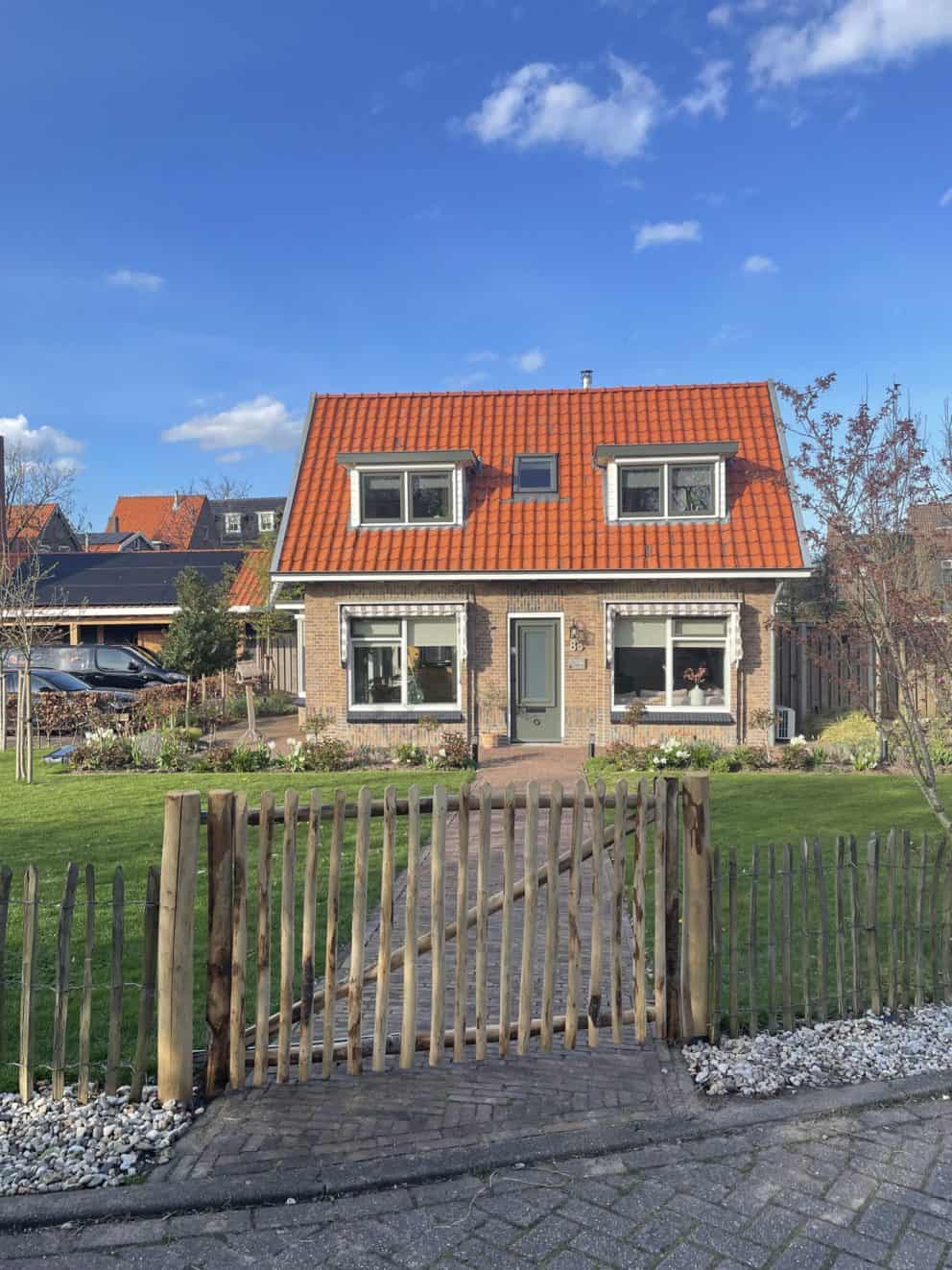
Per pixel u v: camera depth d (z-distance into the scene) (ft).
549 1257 11.10
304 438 65.57
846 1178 12.59
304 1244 11.43
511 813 16.20
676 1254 11.12
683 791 16.62
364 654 59.21
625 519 58.03
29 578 72.28
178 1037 14.40
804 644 23.86
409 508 59.47
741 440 61.36
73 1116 14.08
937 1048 16.37
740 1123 13.94
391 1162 12.89
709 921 16.85
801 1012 17.80
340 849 15.35
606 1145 13.34
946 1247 11.16
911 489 20.89
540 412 65.67
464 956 15.94
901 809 36.78
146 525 211.00
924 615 20.40
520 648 58.23
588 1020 16.55
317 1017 18.15
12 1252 11.30
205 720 66.28
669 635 56.85
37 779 47.91
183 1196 12.15
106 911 24.34
